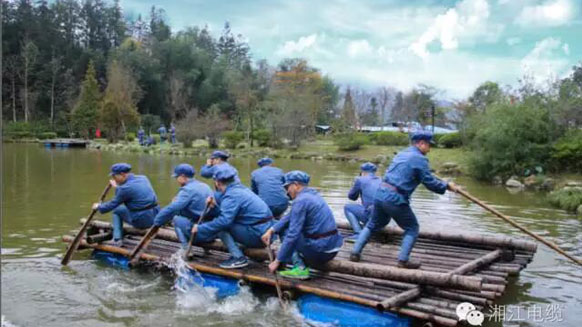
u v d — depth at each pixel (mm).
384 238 6512
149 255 6211
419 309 4496
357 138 29688
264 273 5434
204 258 6055
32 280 5789
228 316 4832
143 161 23719
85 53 60250
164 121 57000
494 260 5738
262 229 5566
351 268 5008
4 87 55344
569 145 16422
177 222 6102
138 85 53844
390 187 5039
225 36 84938
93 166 20062
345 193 13062
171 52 58531
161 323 4672
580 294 5449
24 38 58781
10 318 4730
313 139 34625
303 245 5090
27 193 12336
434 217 9875
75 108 45219
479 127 19453
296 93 37312
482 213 10383
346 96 53062
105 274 6059
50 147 35000
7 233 8008
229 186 5652
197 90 57688
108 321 4707
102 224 7191
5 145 37156
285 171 19875
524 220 9688
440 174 19625
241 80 44781
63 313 4875
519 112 17281
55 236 7832
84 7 69188
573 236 8242
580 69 22000
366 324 4609
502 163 16828
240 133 33656
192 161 24031
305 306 4918
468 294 4727
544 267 6438
